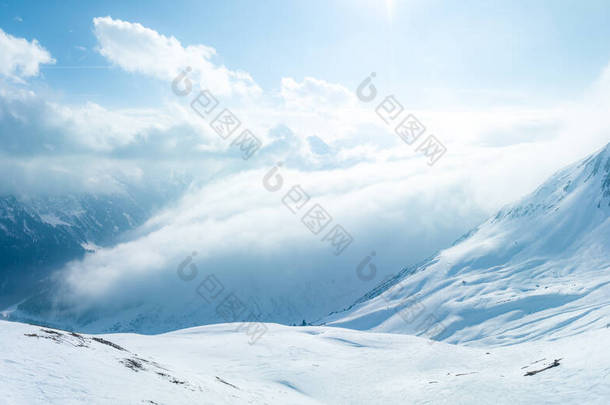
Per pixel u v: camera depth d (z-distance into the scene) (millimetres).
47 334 27797
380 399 40188
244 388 38531
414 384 43406
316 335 84375
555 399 27266
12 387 17984
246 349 66688
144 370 27641
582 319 120438
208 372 47625
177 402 22641
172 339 76188
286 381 48188
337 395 44094
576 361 34031
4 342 23516
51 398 18031
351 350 69688
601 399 25125
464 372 45906
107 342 34688
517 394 30109
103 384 21484
